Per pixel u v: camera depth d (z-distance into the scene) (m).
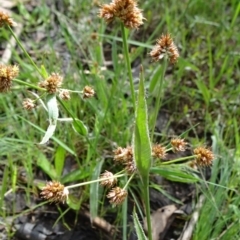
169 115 0.25
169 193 0.22
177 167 0.20
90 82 0.25
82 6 0.31
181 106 0.26
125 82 0.26
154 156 0.17
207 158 0.17
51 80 0.16
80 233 0.20
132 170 0.16
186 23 0.30
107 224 0.20
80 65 0.26
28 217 0.21
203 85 0.25
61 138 0.22
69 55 0.28
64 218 0.21
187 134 0.25
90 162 0.22
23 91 0.25
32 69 0.26
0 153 0.21
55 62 0.26
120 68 0.25
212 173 0.21
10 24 0.16
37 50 0.28
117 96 0.23
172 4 0.31
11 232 0.20
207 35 0.30
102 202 0.20
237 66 0.27
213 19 0.30
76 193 0.21
